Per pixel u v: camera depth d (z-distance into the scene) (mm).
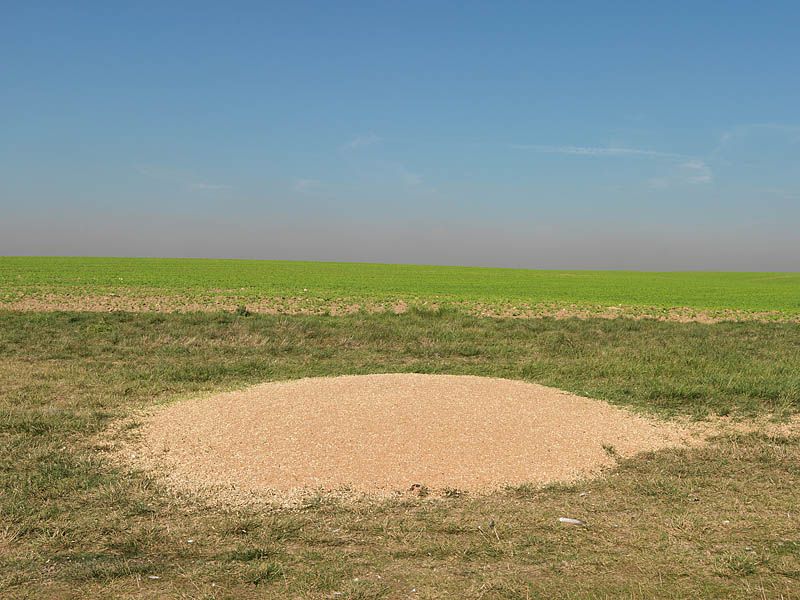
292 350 16391
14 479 7168
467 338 18203
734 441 8992
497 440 8367
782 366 14312
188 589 4828
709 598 4730
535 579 4988
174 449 8195
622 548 5547
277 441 8156
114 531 5887
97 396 11234
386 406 9281
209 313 20891
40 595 4746
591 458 8078
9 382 12383
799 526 6031
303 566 5191
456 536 5793
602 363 14539
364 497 6750
